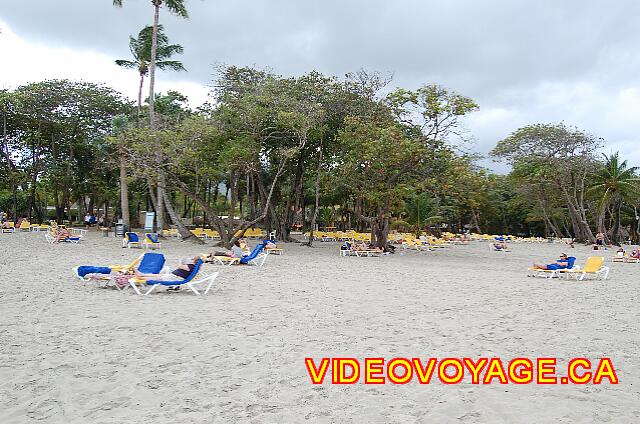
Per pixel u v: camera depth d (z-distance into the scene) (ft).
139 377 19.42
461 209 204.23
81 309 31.60
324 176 98.43
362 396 18.02
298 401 17.40
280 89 99.25
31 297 34.96
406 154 86.38
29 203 154.51
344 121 96.27
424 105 90.33
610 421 16.10
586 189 169.48
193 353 22.89
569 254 113.91
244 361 21.85
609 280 58.39
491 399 17.93
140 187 134.82
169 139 83.66
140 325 27.94
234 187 94.99
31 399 16.96
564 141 161.27
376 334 27.32
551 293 45.55
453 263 79.56
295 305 35.68
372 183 93.09
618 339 27.53
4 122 142.20
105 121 149.28
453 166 90.79
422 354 23.50
